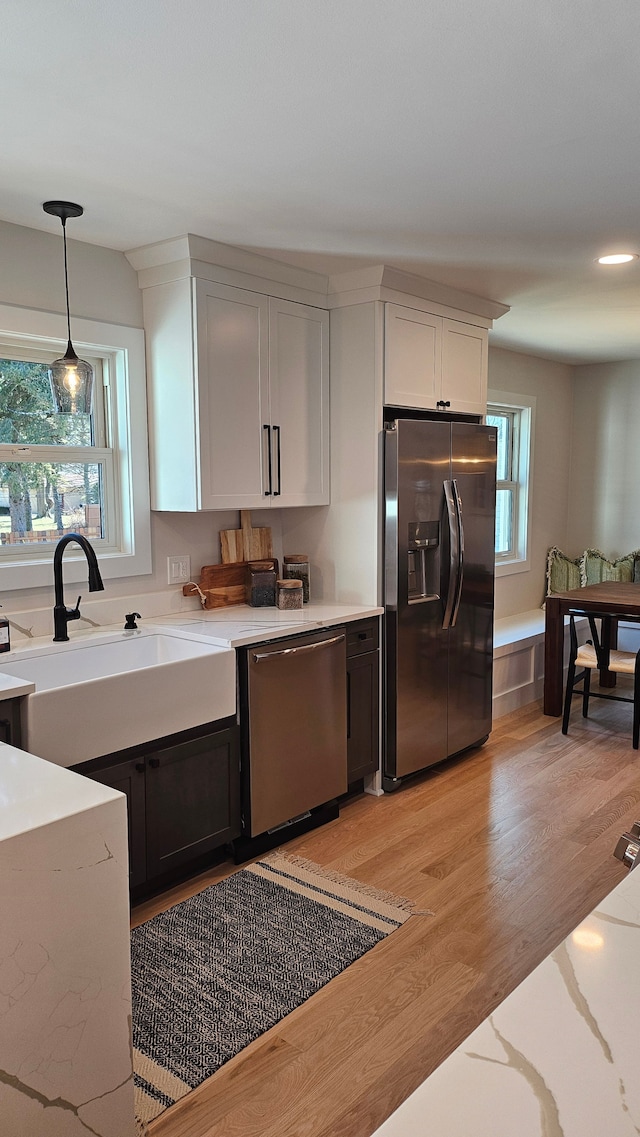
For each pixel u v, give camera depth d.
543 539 6.36
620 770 3.91
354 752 3.48
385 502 3.50
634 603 4.41
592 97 1.84
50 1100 1.42
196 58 1.65
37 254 2.80
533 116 1.93
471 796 3.58
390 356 3.47
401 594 3.52
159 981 2.25
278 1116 1.77
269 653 2.93
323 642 3.16
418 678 3.66
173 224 2.74
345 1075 1.89
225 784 2.87
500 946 2.40
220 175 2.30
